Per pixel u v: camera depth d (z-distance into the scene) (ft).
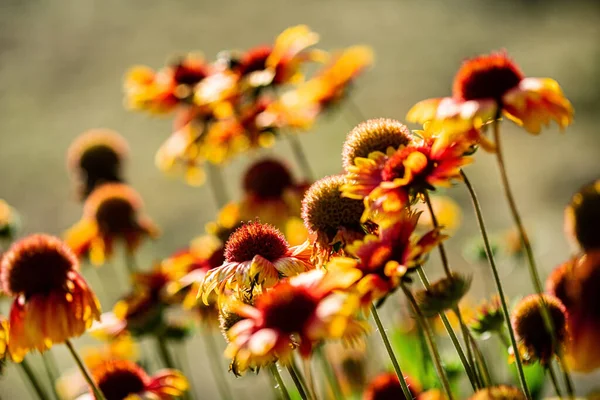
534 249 18.86
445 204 19.31
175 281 15.40
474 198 9.31
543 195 39.83
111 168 24.11
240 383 24.43
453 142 9.38
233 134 19.29
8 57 72.43
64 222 47.83
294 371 9.66
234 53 19.66
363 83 58.70
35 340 11.37
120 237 21.09
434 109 10.57
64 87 65.87
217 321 16.01
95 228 21.16
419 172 9.25
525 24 65.31
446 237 8.59
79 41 73.20
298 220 18.34
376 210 9.16
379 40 66.54
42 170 54.03
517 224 9.09
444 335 16.33
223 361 25.77
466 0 72.13
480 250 16.66
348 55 20.03
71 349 11.38
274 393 15.20
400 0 74.33
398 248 8.98
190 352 30.42
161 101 21.15
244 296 10.27
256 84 18.53
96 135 24.57
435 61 60.49
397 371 9.29
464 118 9.69
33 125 60.39
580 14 64.80
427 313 8.98
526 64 56.85
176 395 13.15
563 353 9.37
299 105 19.22
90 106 62.03
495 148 9.52
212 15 75.10
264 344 8.48
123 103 61.11
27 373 13.64
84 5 80.28
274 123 18.67
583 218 9.20
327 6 74.84
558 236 34.32
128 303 15.57
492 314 10.81
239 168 43.47
